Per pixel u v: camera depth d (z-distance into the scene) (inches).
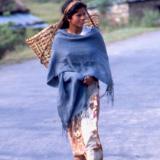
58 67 392.2
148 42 1952.5
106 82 388.2
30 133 642.2
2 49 1966.0
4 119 737.6
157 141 569.0
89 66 389.1
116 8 3344.0
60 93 391.5
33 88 1032.8
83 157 390.9
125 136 596.7
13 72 1359.5
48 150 558.9
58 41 390.0
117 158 513.3
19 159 530.9
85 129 384.8
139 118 686.5
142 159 507.5
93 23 403.9
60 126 672.4
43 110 790.5
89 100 390.0
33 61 1604.3
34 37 407.2
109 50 1732.3
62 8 397.1
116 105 783.7
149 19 3159.5
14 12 3223.4
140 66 1254.9
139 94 869.8
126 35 2326.5
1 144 595.5
